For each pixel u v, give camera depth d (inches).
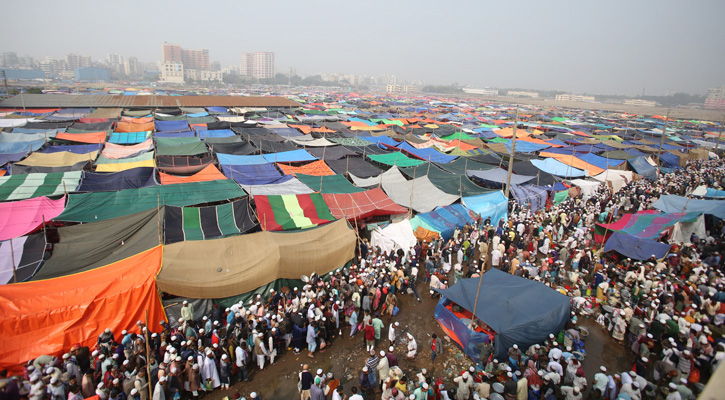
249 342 485.7
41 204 709.3
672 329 509.7
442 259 764.0
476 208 952.3
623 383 414.0
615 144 1956.2
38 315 420.5
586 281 740.7
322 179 1032.2
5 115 1857.8
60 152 1122.7
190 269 531.8
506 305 517.0
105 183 881.5
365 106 4207.7
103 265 548.1
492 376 466.0
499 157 1475.1
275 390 448.1
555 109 5556.1
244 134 1686.8
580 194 1214.3
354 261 698.2
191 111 2480.3
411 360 508.4
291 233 650.8
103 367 400.5
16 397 346.3
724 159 2058.3
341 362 501.7
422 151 1572.3
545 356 494.6
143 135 1552.7
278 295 564.7
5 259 547.5
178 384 413.4
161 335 460.4
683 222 853.2
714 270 689.6
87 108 2331.4
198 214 719.1
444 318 561.3
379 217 901.2
